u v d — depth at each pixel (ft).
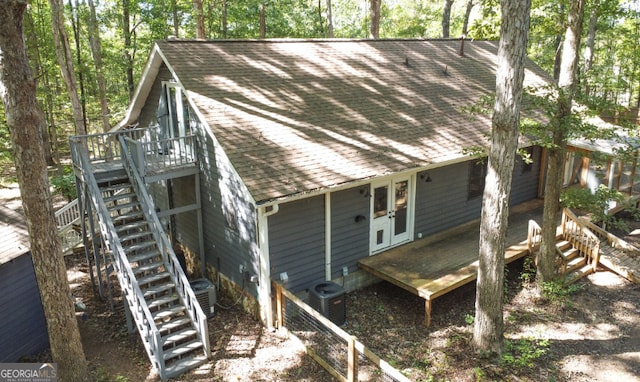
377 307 32.30
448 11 77.41
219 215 33.17
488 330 26.03
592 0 32.14
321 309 28.99
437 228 39.93
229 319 31.07
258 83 36.01
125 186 33.55
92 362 26.84
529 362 26.27
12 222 29.22
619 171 48.52
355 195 33.12
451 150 36.65
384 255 35.42
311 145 32.01
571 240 39.29
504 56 22.53
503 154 23.50
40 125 20.70
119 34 81.61
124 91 94.68
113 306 33.37
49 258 21.91
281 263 29.91
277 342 28.30
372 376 24.68
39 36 70.08
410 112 39.70
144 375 25.52
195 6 60.85
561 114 30.91
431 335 29.01
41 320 28.45
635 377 25.27
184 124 36.50
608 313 32.09
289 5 85.35
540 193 49.47
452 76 48.11
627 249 39.45
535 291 34.68
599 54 102.47
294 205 29.71
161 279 31.63
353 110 37.27
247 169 28.17
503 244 24.91
